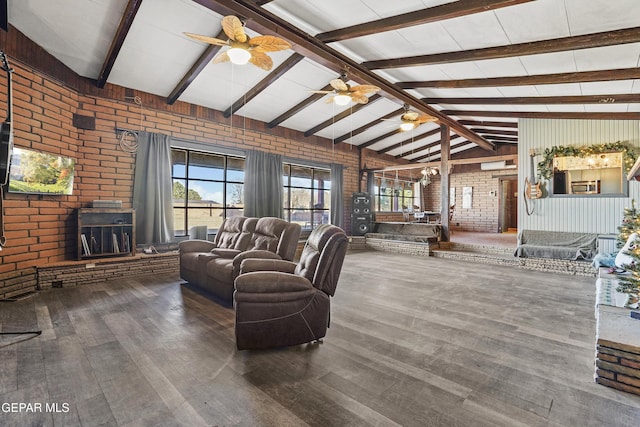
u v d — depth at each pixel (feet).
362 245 26.91
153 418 5.19
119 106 15.62
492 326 9.32
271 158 21.91
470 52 12.07
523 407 5.55
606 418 5.26
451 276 16.10
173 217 17.19
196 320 9.60
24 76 11.78
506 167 31.71
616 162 17.34
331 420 5.16
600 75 11.89
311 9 10.91
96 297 11.80
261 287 7.65
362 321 9.71
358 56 14.17
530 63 12.16
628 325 6.89
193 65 14.52
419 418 5.24
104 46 12.75
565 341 8.29
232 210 20.67
